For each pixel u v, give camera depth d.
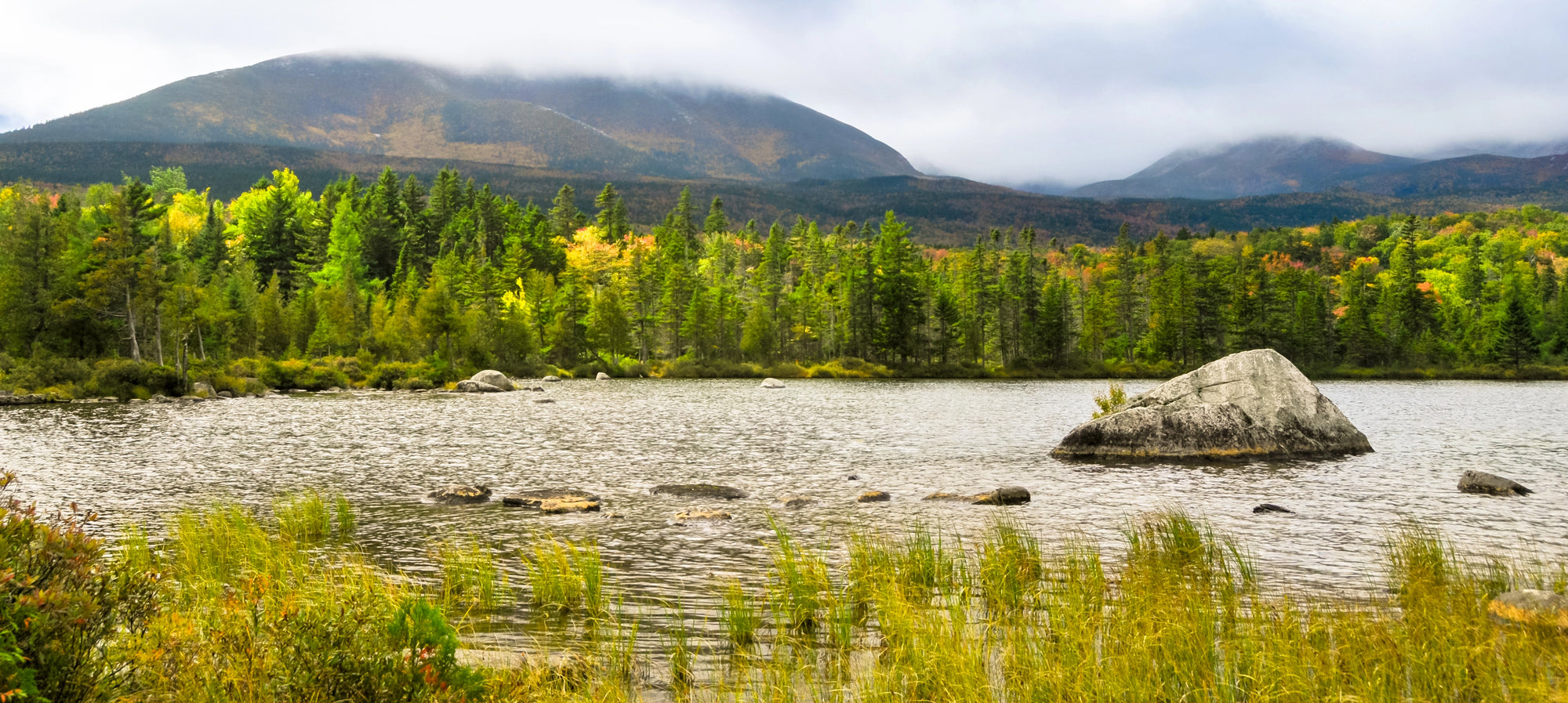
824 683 8.59
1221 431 28.05
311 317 100.06
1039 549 14.56
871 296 120.31
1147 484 22.84
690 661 9.39
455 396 67.31
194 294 76.56
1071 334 127.88
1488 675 7.65
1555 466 26.02
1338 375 109.06
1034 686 7.77
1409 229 180.62
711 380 101.94
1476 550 14.92
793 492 21.88
